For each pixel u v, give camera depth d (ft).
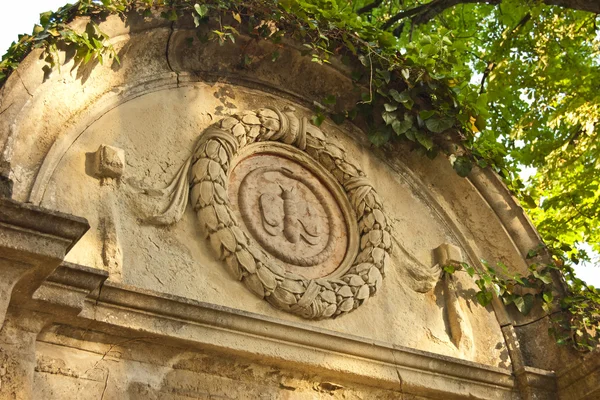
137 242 18.88
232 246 19.53
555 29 30.73
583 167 32.63
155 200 19.40
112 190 19.01
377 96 23.50
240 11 21.89
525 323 23.17
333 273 21.22
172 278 18.88
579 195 31.42
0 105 17.40
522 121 31.55
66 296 16.37
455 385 20.67
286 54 22.68
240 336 18.25
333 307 20.17
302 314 19.85
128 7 20.08
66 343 16.96
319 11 22.75
